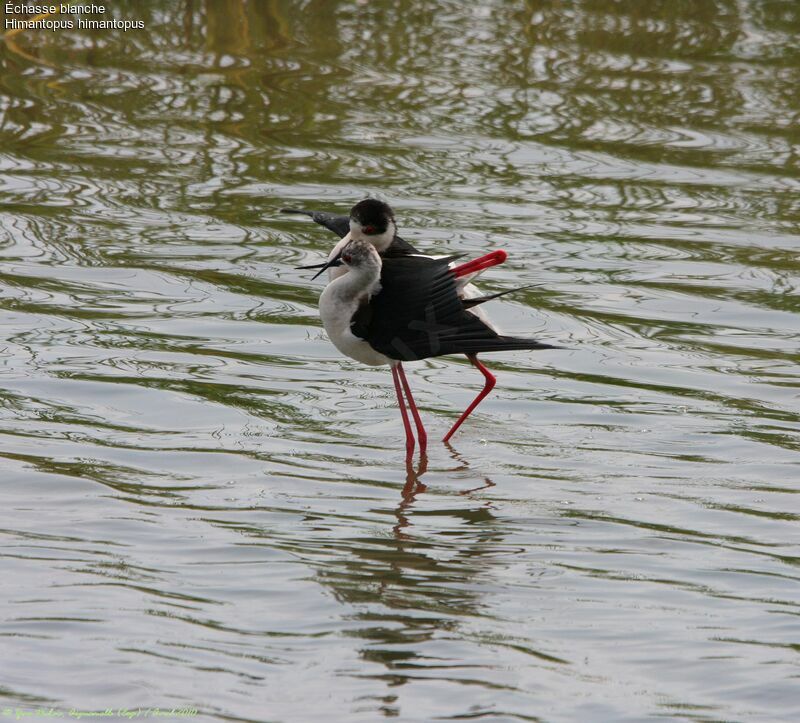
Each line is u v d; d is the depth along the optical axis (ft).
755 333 43.68
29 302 44.75
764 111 67.97
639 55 75.87
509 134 64.54
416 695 21.18
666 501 30.73
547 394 38.65
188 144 62.34
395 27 79.97
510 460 33.60
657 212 55.57
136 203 55.47
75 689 21.13
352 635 23.31
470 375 40.47
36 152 60.85
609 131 65.05
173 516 29.07
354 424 36.22
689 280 48.42
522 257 50.08
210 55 74.95
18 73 70.90
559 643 23.18
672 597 25.27
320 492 31.09
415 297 34.04
